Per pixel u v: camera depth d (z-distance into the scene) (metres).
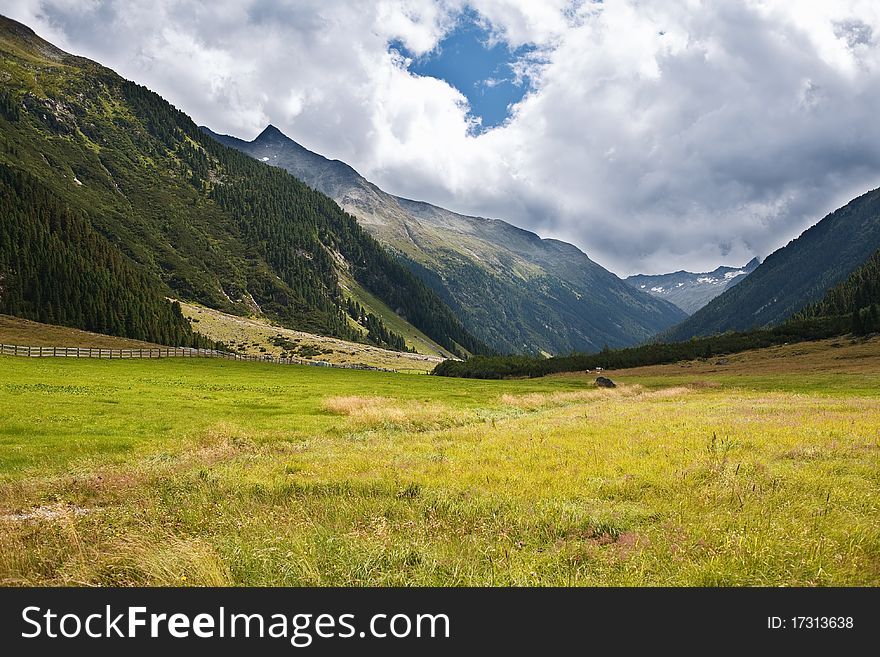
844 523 9.99
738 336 138.75
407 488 14.05
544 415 38.66
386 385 72.50
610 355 134.62
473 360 145.12
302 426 31.12
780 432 21.95
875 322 116.38
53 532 10.95
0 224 139.38
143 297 154.38
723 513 10.99
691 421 27.50
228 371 84.25
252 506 12.94
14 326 101.12
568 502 12.16
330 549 9.38
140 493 14.82
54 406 34.31
